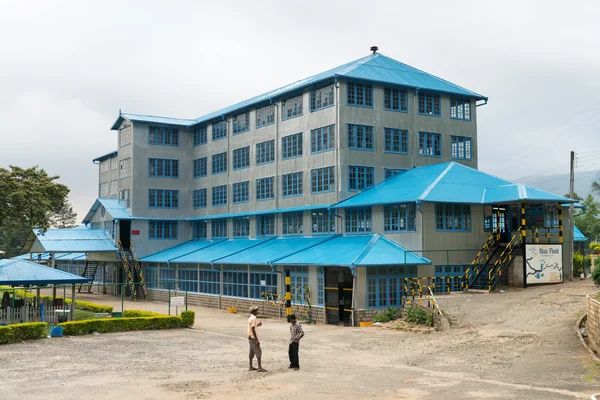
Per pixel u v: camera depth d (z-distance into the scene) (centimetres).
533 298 3244
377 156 4434
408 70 4831
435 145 4709
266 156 5138
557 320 2667
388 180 4384
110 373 2091
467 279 3791
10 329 2842
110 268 6444
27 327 2942
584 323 2519
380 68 4647
